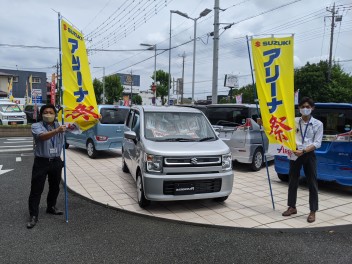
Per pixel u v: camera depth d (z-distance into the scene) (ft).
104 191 21.56
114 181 24.44
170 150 17.02
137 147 19.62
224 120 30.01
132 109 25.59
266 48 17.08
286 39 16.70
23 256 12.53
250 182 25.03
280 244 14.06
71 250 13.14
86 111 17.02
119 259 12.45
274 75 16.92
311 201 16.44
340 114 20.90
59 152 16.35
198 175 17.17
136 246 13.61
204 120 21.35
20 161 33.68
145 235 14.76
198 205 18.85
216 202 19.47
